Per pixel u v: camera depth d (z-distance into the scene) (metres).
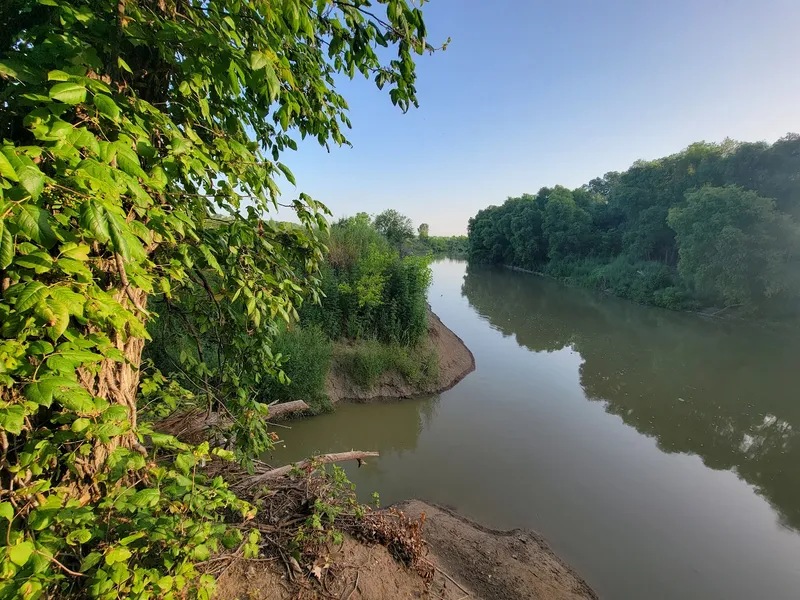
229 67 1.50
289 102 1.91
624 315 23.28
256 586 2.50
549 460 7.44
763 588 4.72
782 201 22.86
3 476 1.47
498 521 5.68
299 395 8.20
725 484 6.94
